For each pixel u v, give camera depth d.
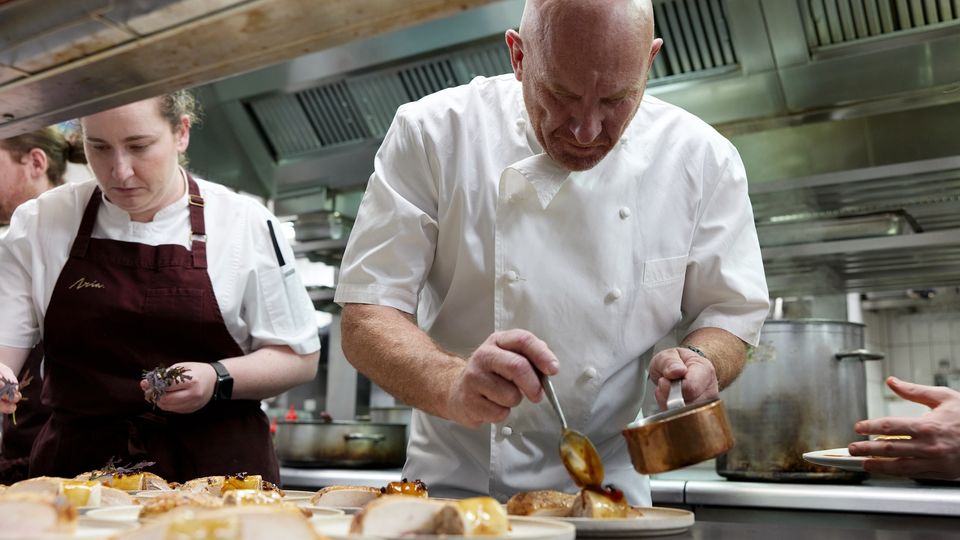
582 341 1.34
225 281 1.76
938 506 1.51
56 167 2.22
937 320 4.33
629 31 1.12
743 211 1.48
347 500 1.13
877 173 2.35
